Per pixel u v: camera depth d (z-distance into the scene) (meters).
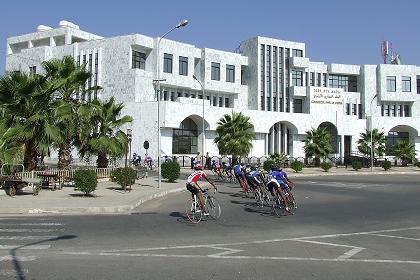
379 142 56.75
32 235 10.21
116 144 27.23
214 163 33.75
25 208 14.57
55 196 18.42
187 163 49.12
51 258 7.86
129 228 11.39
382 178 37.09
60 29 60.72
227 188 25.09
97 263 7.50
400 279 6.67
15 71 21.84
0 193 18.67
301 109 63.12
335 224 12.45
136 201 16.97
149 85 51.16
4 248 8.72
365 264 7.62
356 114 67.19
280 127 59.25
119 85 50.56
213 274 6.85
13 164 19.92
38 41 64.12
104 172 27.31
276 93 62.06
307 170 46.97
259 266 7.41
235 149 44.44
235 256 8.16
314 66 65.50
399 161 58.59
